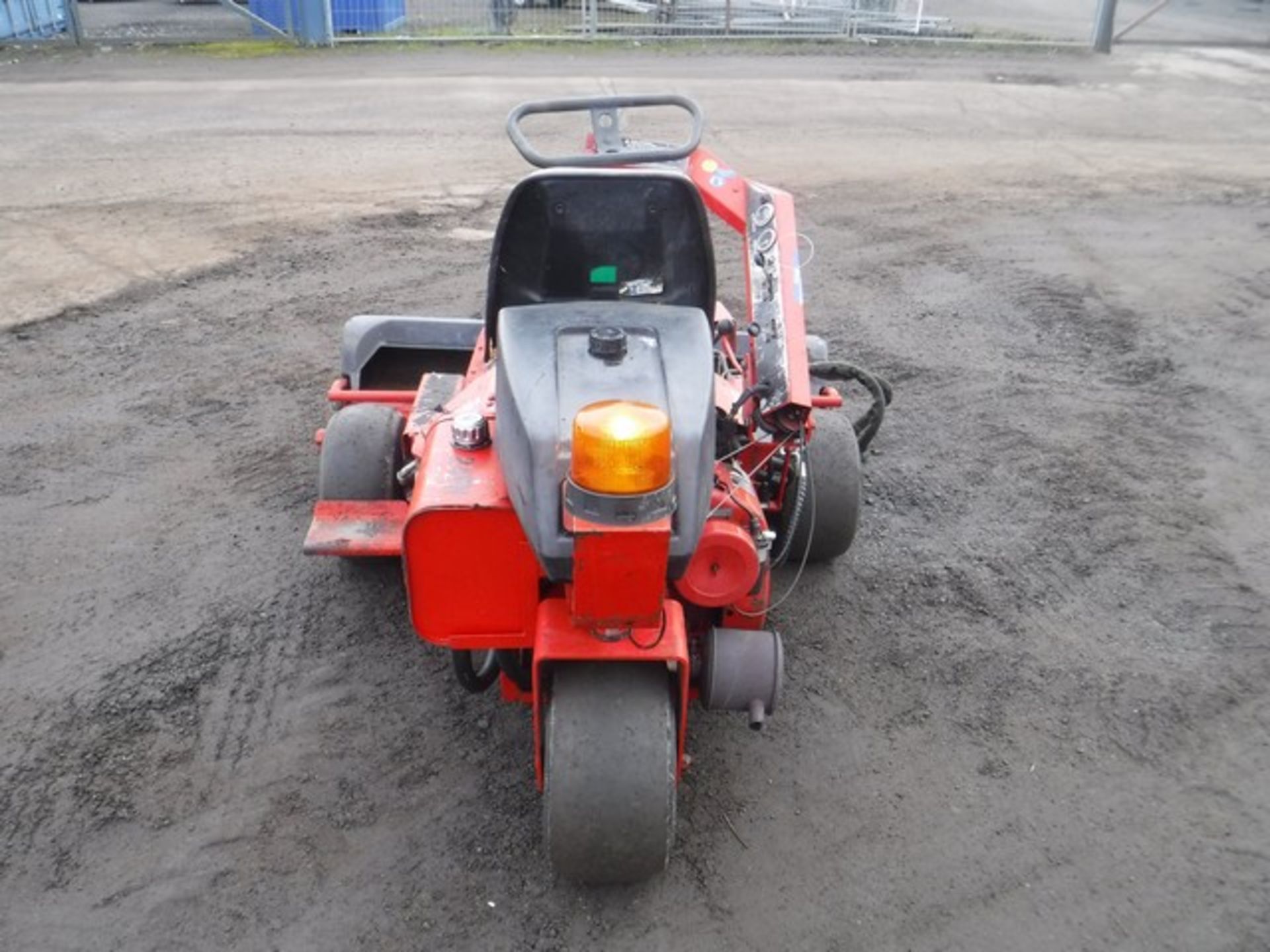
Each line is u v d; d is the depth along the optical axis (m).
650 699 3.08
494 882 3.42
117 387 6.65
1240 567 5.15
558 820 3.04
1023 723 4.16
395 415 4.71
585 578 2.85
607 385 3.12
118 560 4.96
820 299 8.36
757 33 19.39
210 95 14.12
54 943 3.18
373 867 3.46
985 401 6.80
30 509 5.33
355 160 11.42
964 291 8.56
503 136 12.34
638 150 4.84
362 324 5.40
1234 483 5.90
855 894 3.41
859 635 4.63
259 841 3.54
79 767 3.80
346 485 4.47
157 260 8.71
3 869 3.41
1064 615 4.80
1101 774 3.93
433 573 3.29
